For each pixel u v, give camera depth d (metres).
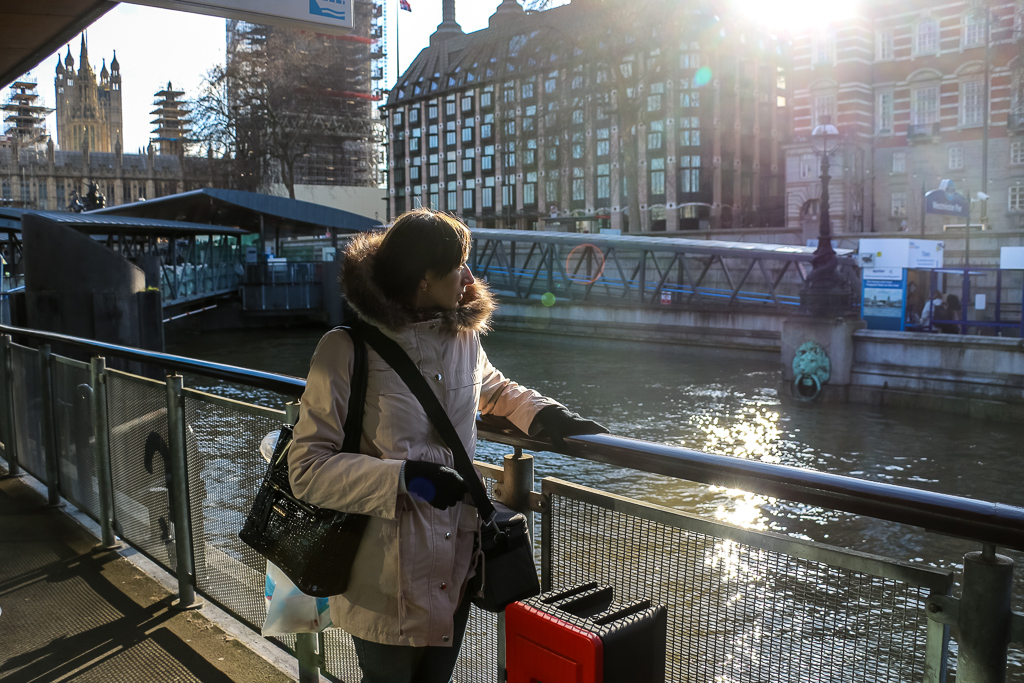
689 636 1.62
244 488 3.04
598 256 39.84
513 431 1.94
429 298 1.70
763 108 80.19
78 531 4.66
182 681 2.98
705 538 1.61
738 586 1.55
